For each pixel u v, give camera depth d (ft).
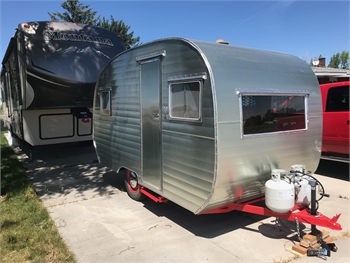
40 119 25.76
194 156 11.07
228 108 10.30
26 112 25.08
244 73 11.17
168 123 12.34
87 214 14.79
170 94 12.12
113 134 17.39
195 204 11.24
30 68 22.26
